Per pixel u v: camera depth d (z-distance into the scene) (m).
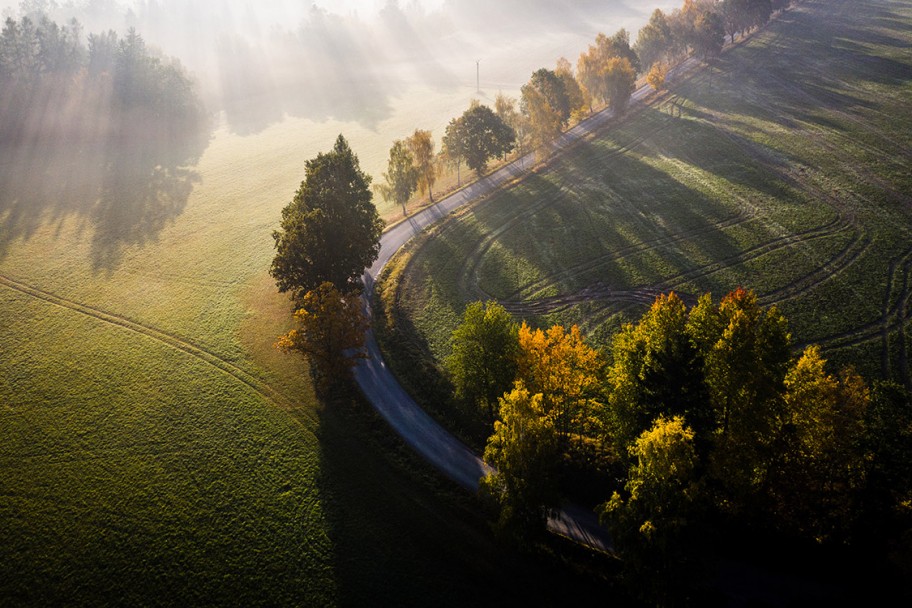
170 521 48.78
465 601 42.47
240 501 50.41
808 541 43.28
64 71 149.88
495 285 83.50
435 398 61.56
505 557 45.41
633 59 154.12
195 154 138.38
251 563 45.44
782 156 114.50
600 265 86.31
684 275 82.25
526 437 41.28
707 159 117.19
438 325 75.38
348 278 73.12
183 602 43.00
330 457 54.56
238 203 111.56
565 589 42.88
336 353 59.56
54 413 60.28
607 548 45.72
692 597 37.75
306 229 65.50
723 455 41.84
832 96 142.50
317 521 48.44
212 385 63.75
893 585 39.81
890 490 39.38
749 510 43.94
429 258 90.50
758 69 167.62
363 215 75.00
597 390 53.72
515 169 122.12
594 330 73.31
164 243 95.69
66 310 77.81
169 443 56.44
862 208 92.69
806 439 43.59
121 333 72.88
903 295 73.06
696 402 41.28
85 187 117.12
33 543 47.22
